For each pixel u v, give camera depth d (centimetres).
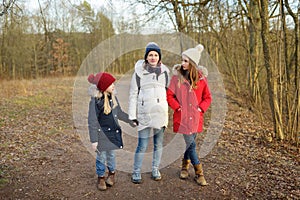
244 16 802
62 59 2162
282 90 520
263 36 487
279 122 489
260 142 482
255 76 742
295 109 466
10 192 309
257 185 325
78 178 349
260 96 744
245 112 736
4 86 1420
